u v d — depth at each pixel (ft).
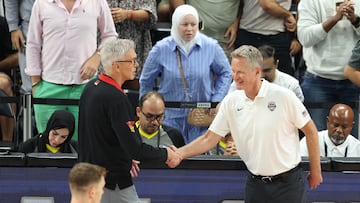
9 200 46.34
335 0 59.72
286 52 65.26
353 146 52.11
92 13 55.21
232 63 40.42
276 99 40.34
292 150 41.22
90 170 34.71
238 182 46.78
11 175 46.19
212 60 56.24
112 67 39.78
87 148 40.65
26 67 57.21
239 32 65.26
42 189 46.42
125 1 61.52
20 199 46.34
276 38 64.69
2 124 58.13
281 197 41.34
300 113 40.55
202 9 64.90
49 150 51.16
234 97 41.47
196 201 46.85
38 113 54.75
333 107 52.08
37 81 55.77
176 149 42.52
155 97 49.67
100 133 39.96
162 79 56.59
